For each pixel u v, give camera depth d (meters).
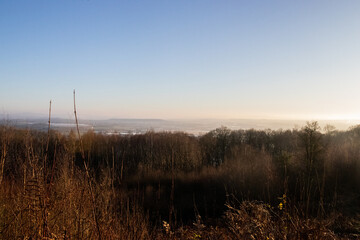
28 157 2.87
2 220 2.95
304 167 16.02
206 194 20.16
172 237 3.57
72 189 3.04
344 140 24.73
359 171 17.30
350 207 12.30
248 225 3.14
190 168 26.28
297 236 2.79
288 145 29.03
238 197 17.73
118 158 20.42
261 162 20.58
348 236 8.51
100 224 2.75
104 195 3.19
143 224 3.48
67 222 2.84
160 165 26.27
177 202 18.61
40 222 2.52
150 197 13.65
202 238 3.70
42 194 2.52
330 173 15.88
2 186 3.12
